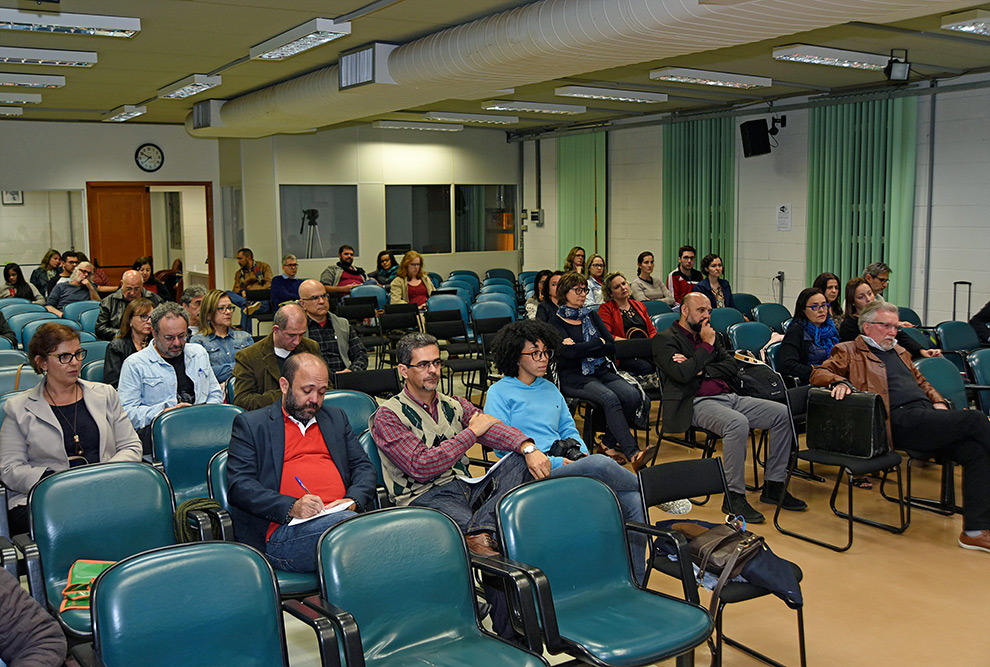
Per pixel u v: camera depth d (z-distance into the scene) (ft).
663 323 22.06
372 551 7.65
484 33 17.80
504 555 8.38
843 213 29.17
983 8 17.87
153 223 41.57
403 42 21.62
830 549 13.67
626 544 9.14
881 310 15.10
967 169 25.93
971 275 26.12
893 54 22.75
